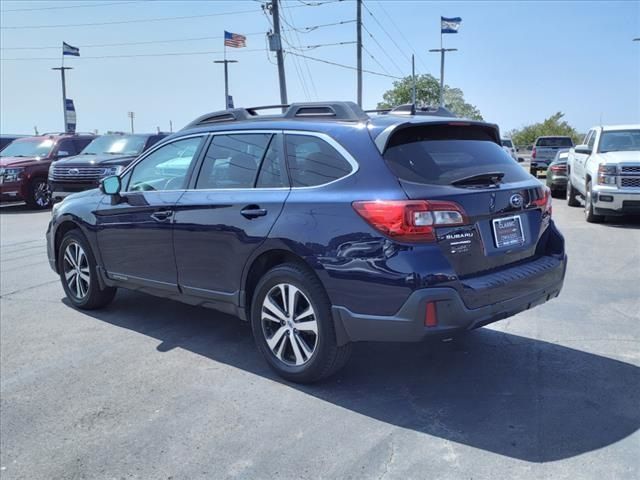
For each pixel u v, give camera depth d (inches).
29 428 148.3
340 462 127.7
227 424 146.1
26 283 295.6
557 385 162.7
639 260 315.9
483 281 148.4
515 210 161.5
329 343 156.6
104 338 210.4
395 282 140.8
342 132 159.2
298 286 159.8
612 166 432.1
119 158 597.3
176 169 201.3
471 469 123.2
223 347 198.5
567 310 228.7
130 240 211.5
